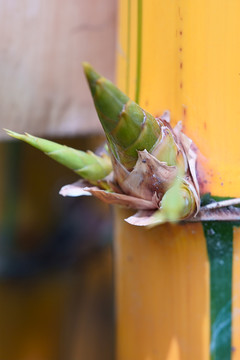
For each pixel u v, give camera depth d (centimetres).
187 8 28
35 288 60
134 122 26
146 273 32
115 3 38
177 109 29
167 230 30
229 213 28
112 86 25
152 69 30
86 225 60
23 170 58
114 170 28
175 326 31
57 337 64
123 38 32
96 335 69
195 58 28
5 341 59
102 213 60
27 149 58
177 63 29
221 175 28
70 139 54
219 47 28
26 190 59
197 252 29
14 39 37
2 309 58
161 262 31
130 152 26
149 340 32
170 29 29
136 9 31
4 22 37
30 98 38
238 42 27
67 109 38
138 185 27
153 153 26
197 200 27
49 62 38
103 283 69
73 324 66
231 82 27
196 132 28
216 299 29
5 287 58
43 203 60
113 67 39
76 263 61
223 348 29
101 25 38
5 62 37
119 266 33
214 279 29
